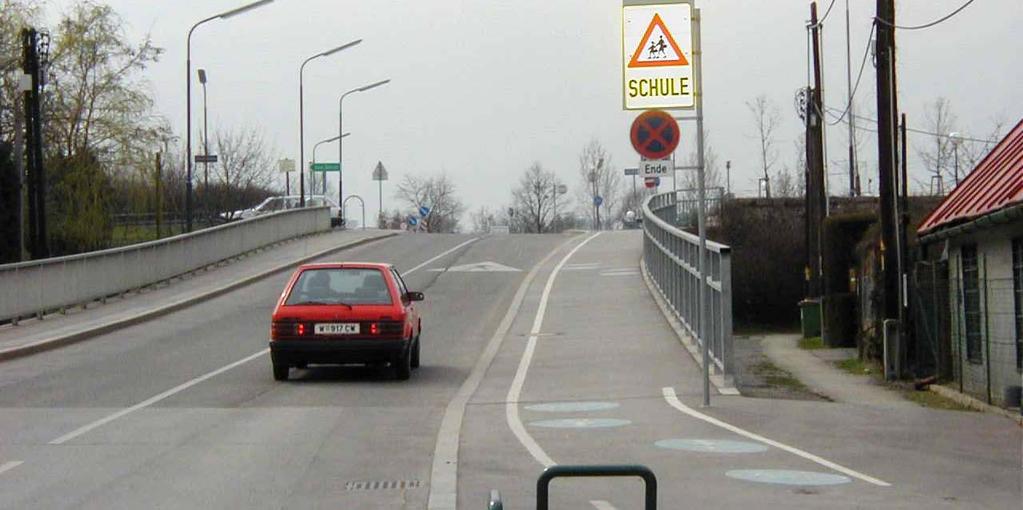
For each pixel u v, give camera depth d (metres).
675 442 12.87
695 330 21.34
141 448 12.62
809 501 9.73
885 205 20.81
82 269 30.00
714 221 43.59
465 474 11.02
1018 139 19.52
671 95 15.74
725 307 17.56
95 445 12.83
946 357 18.89
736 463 11.59
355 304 18.34
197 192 65.94
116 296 32.06
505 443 12.83
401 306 18.55
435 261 43.81
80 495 10.22
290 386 18.16
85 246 45.88
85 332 25.22
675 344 22.38
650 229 34.53
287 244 49.47
